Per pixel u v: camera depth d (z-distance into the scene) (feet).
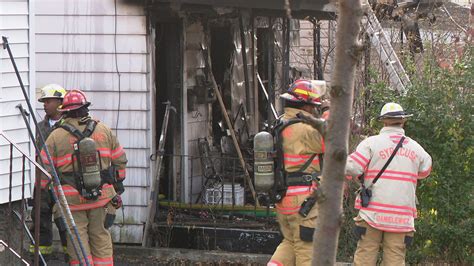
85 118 36.55
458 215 40.70
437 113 40.40
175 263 46.34
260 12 54.03
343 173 11.89
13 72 36.11
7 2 35.91
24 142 36.70
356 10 11.54
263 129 59.57
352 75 11.75
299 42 72.79
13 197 36.09
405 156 35.53
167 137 53.26
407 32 56.39
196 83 54.70
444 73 41.16
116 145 37.42
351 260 42.93
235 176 54.44
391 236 35.86
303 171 33.12
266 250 46.83
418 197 41.29
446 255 41.24
